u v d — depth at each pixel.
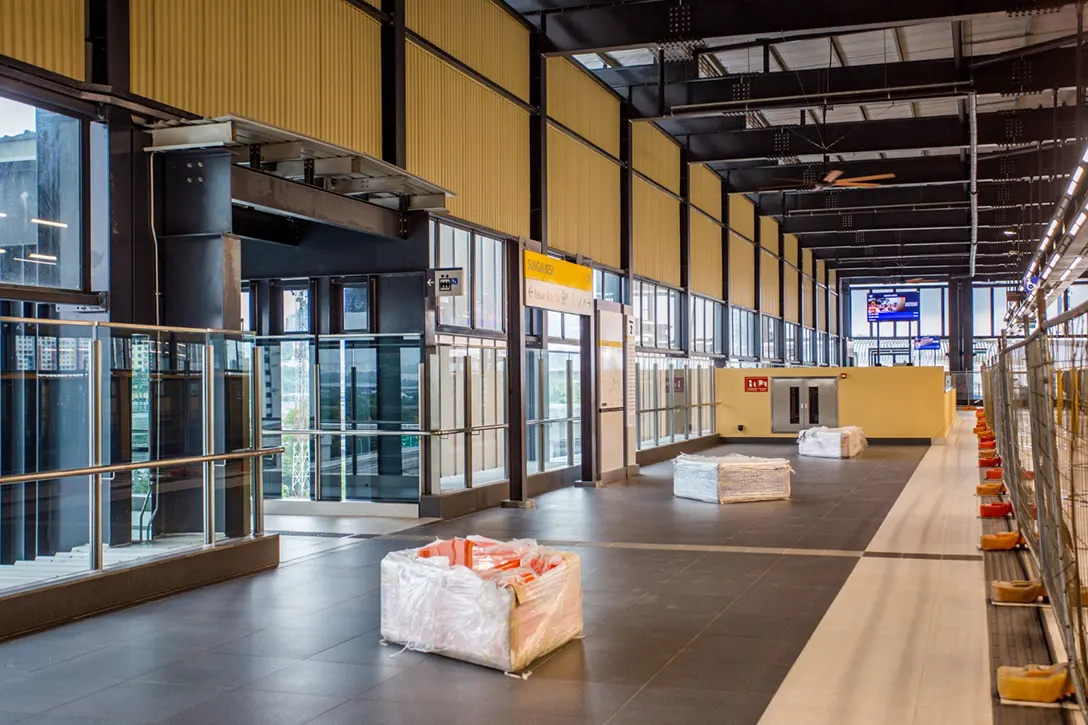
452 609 6.36
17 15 8.06
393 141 13.10
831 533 11.68
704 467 15.05
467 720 5.21
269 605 7.96
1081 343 4.86
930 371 27.59
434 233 13.98
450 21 14.59
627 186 21.16
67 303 8.57
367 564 9.79
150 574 8.21
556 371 17.66
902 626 7.13
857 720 5.16
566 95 18.42
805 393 28.70
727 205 29.72
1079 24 15.30
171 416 8.59
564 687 5.75
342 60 12.29
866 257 47.06
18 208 8.23
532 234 17.11
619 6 16.22
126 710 5.43
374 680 5.93
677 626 7.19
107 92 8.83
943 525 12.12
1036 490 7.70
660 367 23.80
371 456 13.62
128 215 9.03
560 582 6.58
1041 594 7.71
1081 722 5.09
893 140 22.20
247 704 5.51
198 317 9.29
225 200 9.23
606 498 15.68
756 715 5.25
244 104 10.59
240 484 9.37
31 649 6.68
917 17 14.32
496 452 15.02
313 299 13.68
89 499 7.79
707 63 21.81
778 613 7.57
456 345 14.69
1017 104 24.11
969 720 5.15
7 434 7.23
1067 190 17.95
